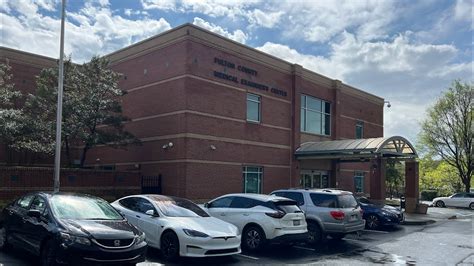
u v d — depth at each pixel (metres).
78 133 18.47
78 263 7.75
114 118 19.97
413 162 27.38
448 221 23.05
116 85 20.77
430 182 52.50
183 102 20.16
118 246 8.10
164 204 11.23
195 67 20.56
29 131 18.09
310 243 13.86
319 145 25.94
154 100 21.70
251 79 23.61
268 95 24.70
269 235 11.75
